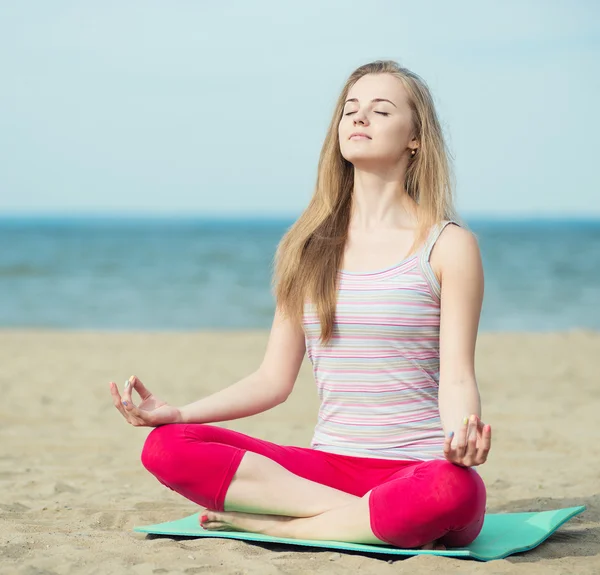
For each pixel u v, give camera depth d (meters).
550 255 65.50
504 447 8.59
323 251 4.85
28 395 11.86
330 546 4.50
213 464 4.58
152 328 25.64
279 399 5.09
